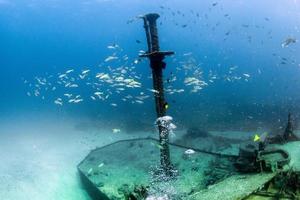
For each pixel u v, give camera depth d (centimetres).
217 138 1603
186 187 856
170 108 2905
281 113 2125
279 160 777
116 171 1075
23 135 2405
